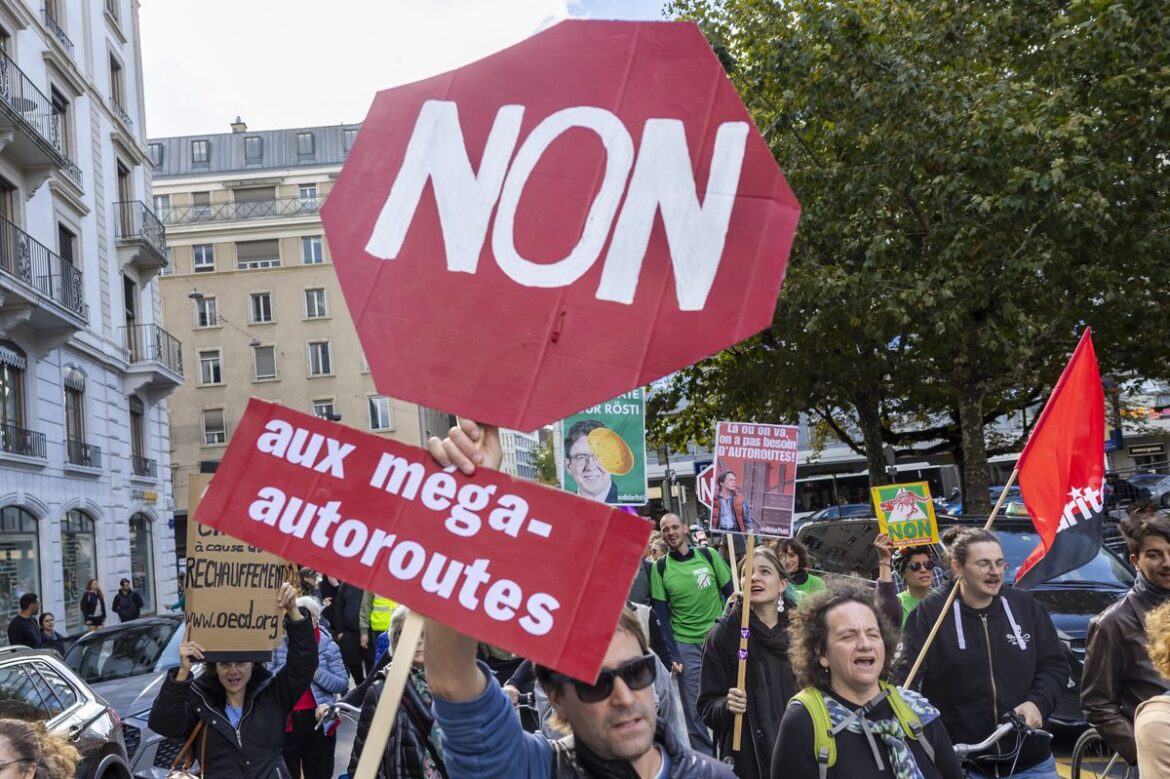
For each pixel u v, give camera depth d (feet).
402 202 8.43
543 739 9.22
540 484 7.71
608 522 7.50
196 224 186.80
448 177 8.37
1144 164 63.21
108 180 101.50
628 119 8.08
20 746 12.78
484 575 7.59
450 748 8.45
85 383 92.12
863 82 65.26
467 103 8.43
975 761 16.57
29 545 79.05
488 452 7.95
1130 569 37.68
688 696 29.22
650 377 7.72
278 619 17.52
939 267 62.44
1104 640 16.99
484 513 7.73
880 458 88.22
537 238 8.13
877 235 64.28
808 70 66.80
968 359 69.56
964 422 72.13
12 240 77.36
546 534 7.58
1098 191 60.49
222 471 8.18
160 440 112.88
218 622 17.42
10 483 75.20
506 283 8.11
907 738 12.42
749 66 73.26
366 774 7.25
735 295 7.67
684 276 7.80
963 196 62.28
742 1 73.15
